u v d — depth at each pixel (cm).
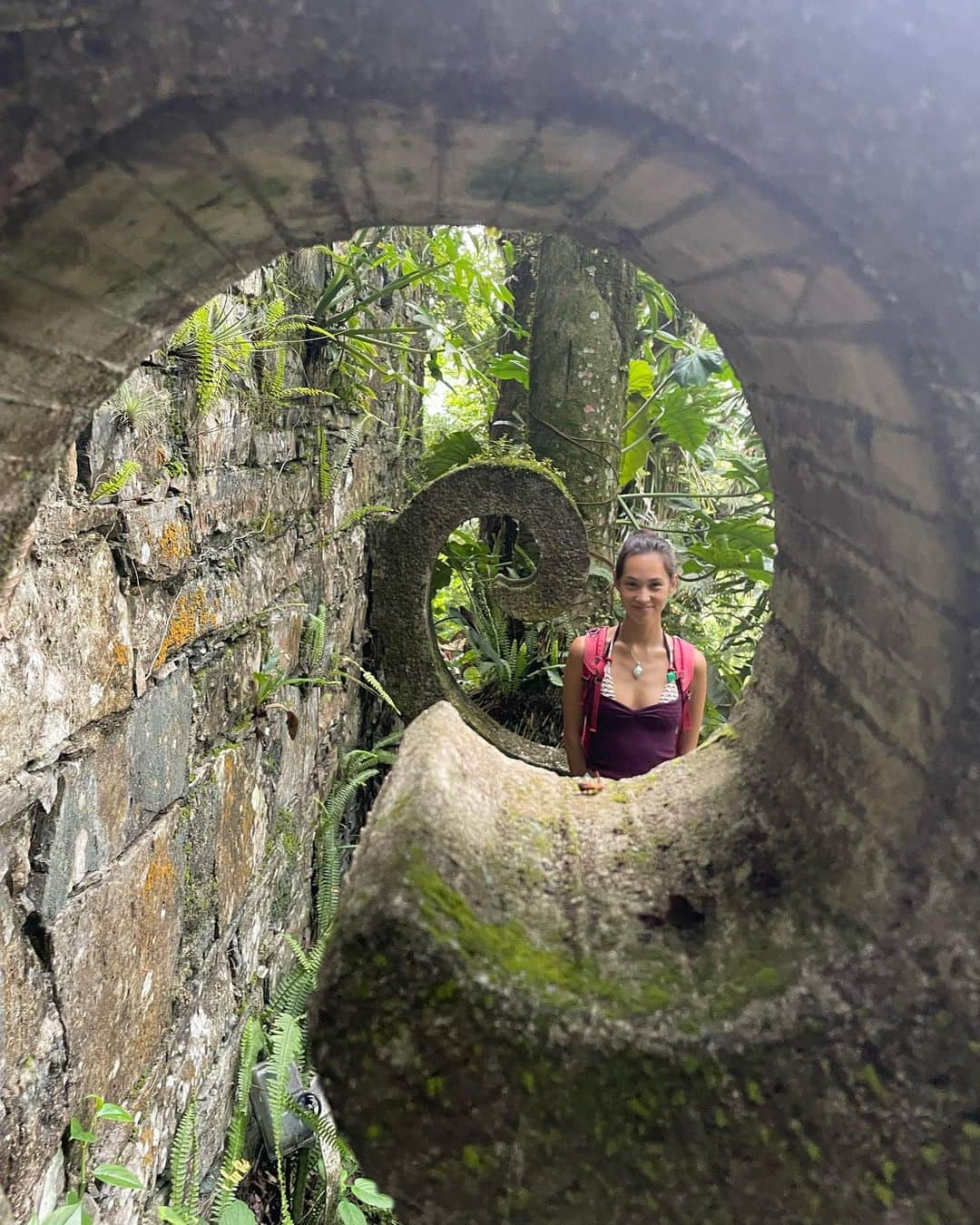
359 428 261
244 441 165
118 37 42
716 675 343
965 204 48
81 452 99
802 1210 59
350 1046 60
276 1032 167
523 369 349
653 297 352
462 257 276
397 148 51
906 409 55
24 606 87
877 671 63
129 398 108
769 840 72
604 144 50
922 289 51
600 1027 59
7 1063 88
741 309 64
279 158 51
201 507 141
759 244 55
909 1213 58
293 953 214
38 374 57
